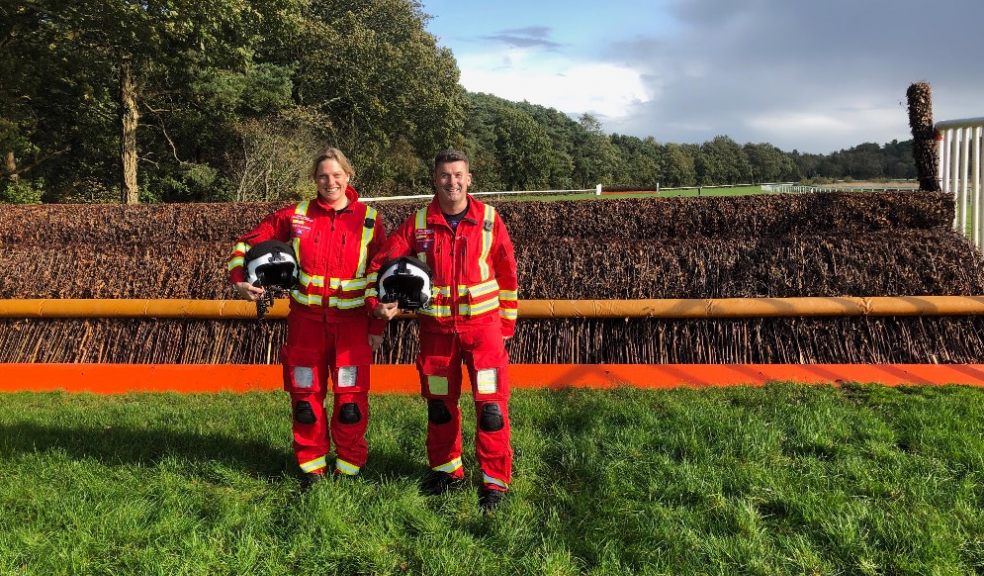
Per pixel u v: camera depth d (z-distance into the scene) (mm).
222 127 23578
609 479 3047
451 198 2834
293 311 3094
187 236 6609
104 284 6250
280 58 30750
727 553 2393
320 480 3062
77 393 5133
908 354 5121
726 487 2928
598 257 5762
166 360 5988
